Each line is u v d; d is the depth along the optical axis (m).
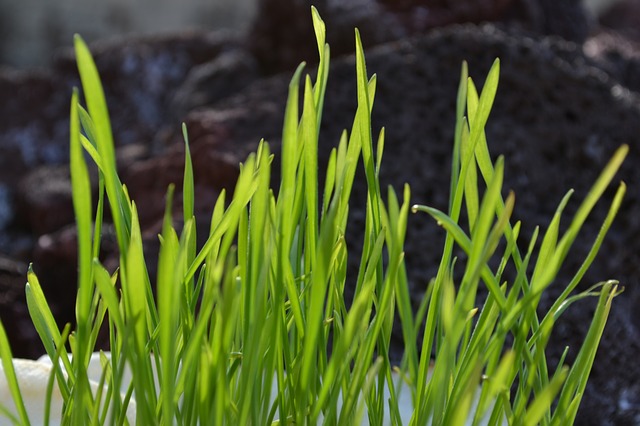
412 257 1.36
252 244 0.52
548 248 0.54
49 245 2.07
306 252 0.56
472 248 0.50
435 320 0.57
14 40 5.19
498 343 0.53
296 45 2.69
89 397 0.55
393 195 0.51
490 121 1.59
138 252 0.50
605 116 1.62
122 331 0.50
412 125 1.62
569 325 1.28
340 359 0.51
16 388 0.54
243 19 5.52
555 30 2.75
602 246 1.43
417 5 2.52
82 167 0.47
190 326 0.56
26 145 3.32
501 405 0.56
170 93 3.38
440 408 0.51
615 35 3.39
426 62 1.72
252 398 0.52
